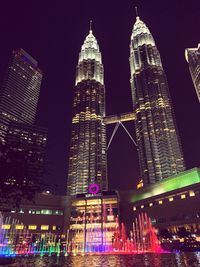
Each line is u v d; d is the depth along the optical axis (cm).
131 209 13862
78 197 14975
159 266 2428
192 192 10650
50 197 14812
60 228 13988
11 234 12456
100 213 14338
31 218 13400
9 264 2986
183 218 10500
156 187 13325
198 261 2881
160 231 11106
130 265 2717
